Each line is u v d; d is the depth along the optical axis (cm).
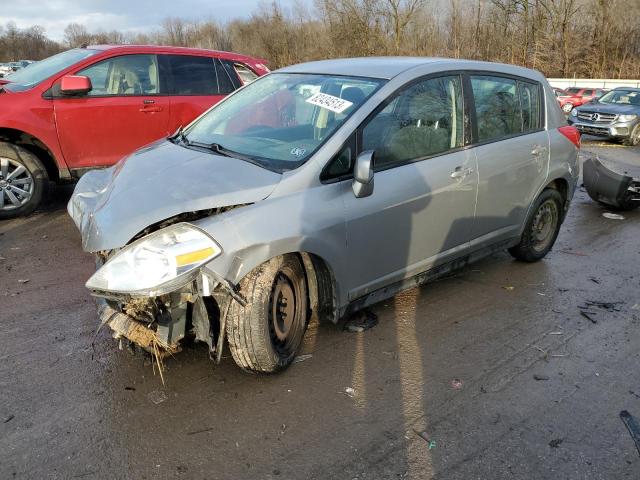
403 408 305
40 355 344
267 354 309
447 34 5059
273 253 299
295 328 337
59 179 632
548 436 286
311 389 318
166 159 358
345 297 349
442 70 411
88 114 627
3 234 566
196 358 343
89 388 313
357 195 332
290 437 279
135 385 317
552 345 378
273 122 383
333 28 4800
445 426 291
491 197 442
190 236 279
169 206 291
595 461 270
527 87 492
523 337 387
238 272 288
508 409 307
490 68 456
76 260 501
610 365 356
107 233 286
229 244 284
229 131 392
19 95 597
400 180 366
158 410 296
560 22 4578
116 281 277
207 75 716
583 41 4562
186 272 273
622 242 620
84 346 355
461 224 421
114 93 648
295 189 317
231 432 282
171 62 691
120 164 379
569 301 450
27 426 281
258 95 423
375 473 258
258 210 299
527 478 258
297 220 309
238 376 328
